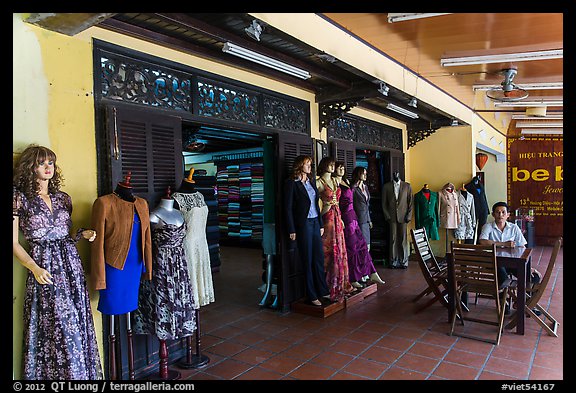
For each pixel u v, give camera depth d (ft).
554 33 12.67
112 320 8.93
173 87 11.05
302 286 15.98
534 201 33.65
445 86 19.42
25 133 8.05
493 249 11.85
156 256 9.59
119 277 8.64
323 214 15.76
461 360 10.71
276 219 15.11
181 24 9.47
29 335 7.43
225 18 9.84
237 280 20.85
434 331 12.87
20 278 7.73
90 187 9.10
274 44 11.84
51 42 8.48
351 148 19.25
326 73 14.53
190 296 10.02
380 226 23.41
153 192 10.25
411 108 20.36
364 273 17.15
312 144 16.58
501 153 33.12
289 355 11.23
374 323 13.73
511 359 10.72
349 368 10.36
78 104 8.93
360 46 13.16
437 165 25.36
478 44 13.71
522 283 12.37
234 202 31.73
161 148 10.48
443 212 23.06
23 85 8.04
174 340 10.94
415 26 12.04
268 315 14.85
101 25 9.23
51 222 7.66
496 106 24.06
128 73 9.95
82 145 8.99
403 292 17.53
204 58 11.90
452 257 12.86
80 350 7.73
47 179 7.82
